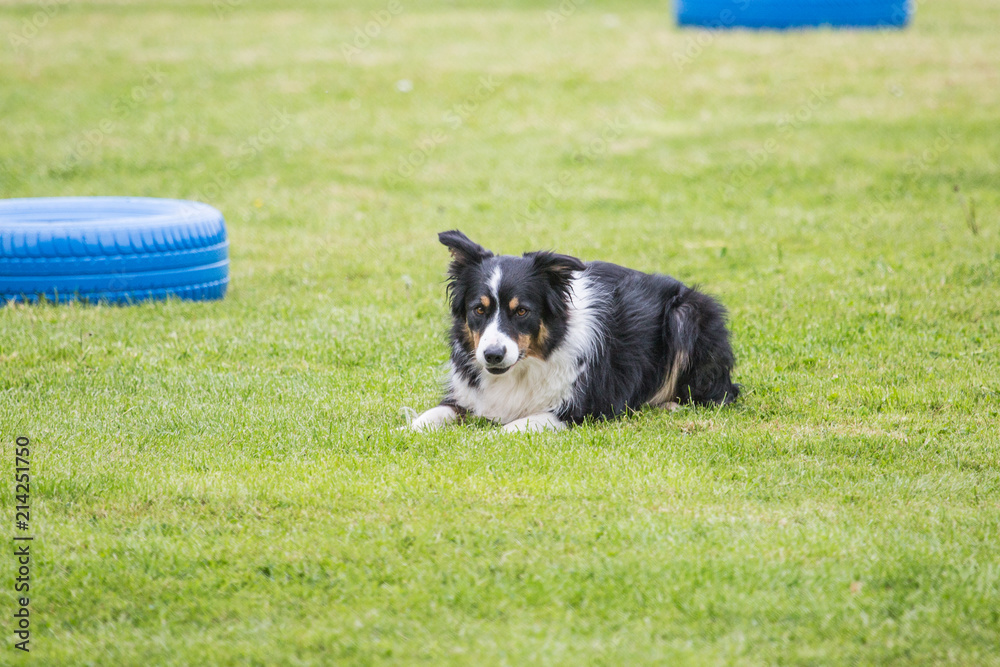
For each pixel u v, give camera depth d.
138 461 7.31
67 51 27.42
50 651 5.01
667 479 6.98
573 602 5.43
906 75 24.91
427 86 24.59
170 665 4.90
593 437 7.89
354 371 9.59
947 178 17.84
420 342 10.48
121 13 32.94
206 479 6.89
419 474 7.07
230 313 11.50
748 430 8.05
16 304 11.30
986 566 5.68
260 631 5.17
